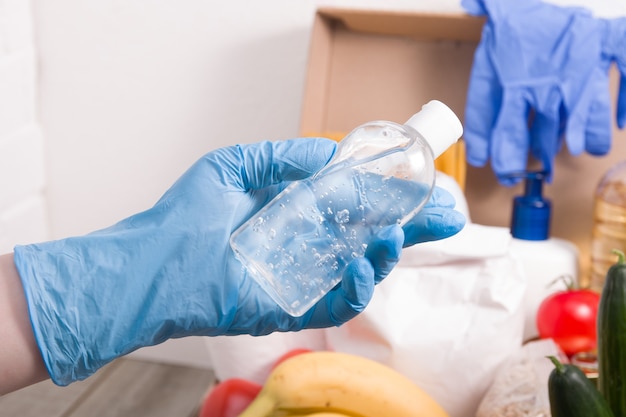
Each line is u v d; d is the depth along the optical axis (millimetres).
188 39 1407
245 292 654
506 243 1044
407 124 622
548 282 1177
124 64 1447
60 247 634
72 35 1457
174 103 1441
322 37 1270
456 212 654
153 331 633
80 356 621
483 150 1201
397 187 605
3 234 1446
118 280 624
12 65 1413
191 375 1444
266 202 683
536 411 904
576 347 1047
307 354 973
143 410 1288
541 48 1164
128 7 1420
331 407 948
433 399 983
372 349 1025
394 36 1304
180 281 632
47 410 1269
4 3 1376
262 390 958
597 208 1220
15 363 609
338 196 612
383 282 1039
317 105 1297
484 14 1179
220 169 659
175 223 641
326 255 612
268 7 1359
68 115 1499
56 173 1537
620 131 1246
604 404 699
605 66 1168
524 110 1184
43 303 607
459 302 1031
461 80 1289
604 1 1235
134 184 1502
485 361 1003
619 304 720
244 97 1407
